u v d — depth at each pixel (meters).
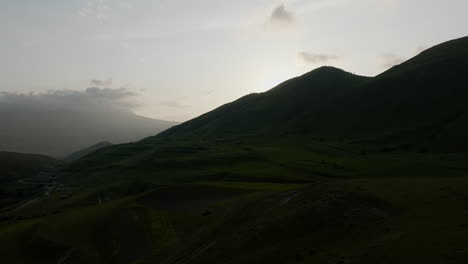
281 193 50.62
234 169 121.88
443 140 130.88
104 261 49.38
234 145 196.88
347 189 40.62
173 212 64.38
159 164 150.62
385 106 195.62
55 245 57.50
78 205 108.12
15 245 60.66
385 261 22.95
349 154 137.38
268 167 118.50
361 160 120.88
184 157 160.75
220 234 42.75
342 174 99.00
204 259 35.72
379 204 34.88
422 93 184.25
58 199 124.00
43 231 64.56
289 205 41.88
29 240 61.94
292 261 28.86
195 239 44.53
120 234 57.31
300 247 30.89
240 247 34.91
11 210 128.50
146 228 56.69
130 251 49.53
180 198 75.88
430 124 150.88
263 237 35.00
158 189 82.75
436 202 32.66
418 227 27.22
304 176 100.50
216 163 141.38
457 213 28.61
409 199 34.84
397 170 94.94
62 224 67.56
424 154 121.31
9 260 55.16
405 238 25.48
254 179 102.25
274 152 151.50
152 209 67.50
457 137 127.31
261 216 42.22
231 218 46.97
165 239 49.69
